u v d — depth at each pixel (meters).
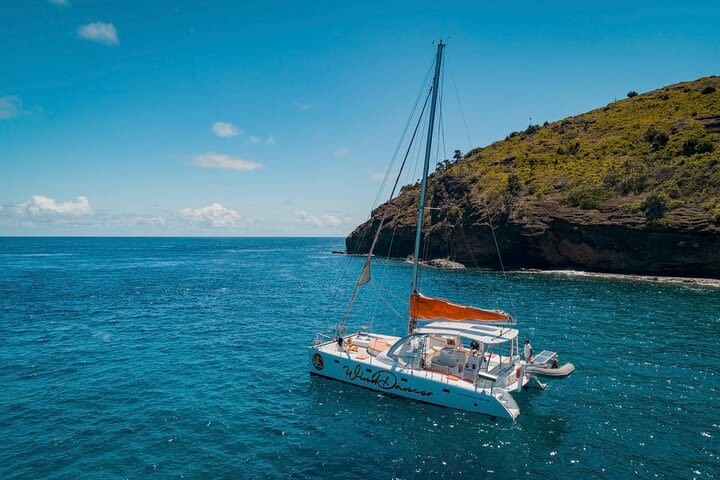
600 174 77.88
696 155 70.88
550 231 72.69
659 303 41.59
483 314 18.17
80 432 15.33
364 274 22.73
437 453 13.94
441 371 18.31
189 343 27.50
